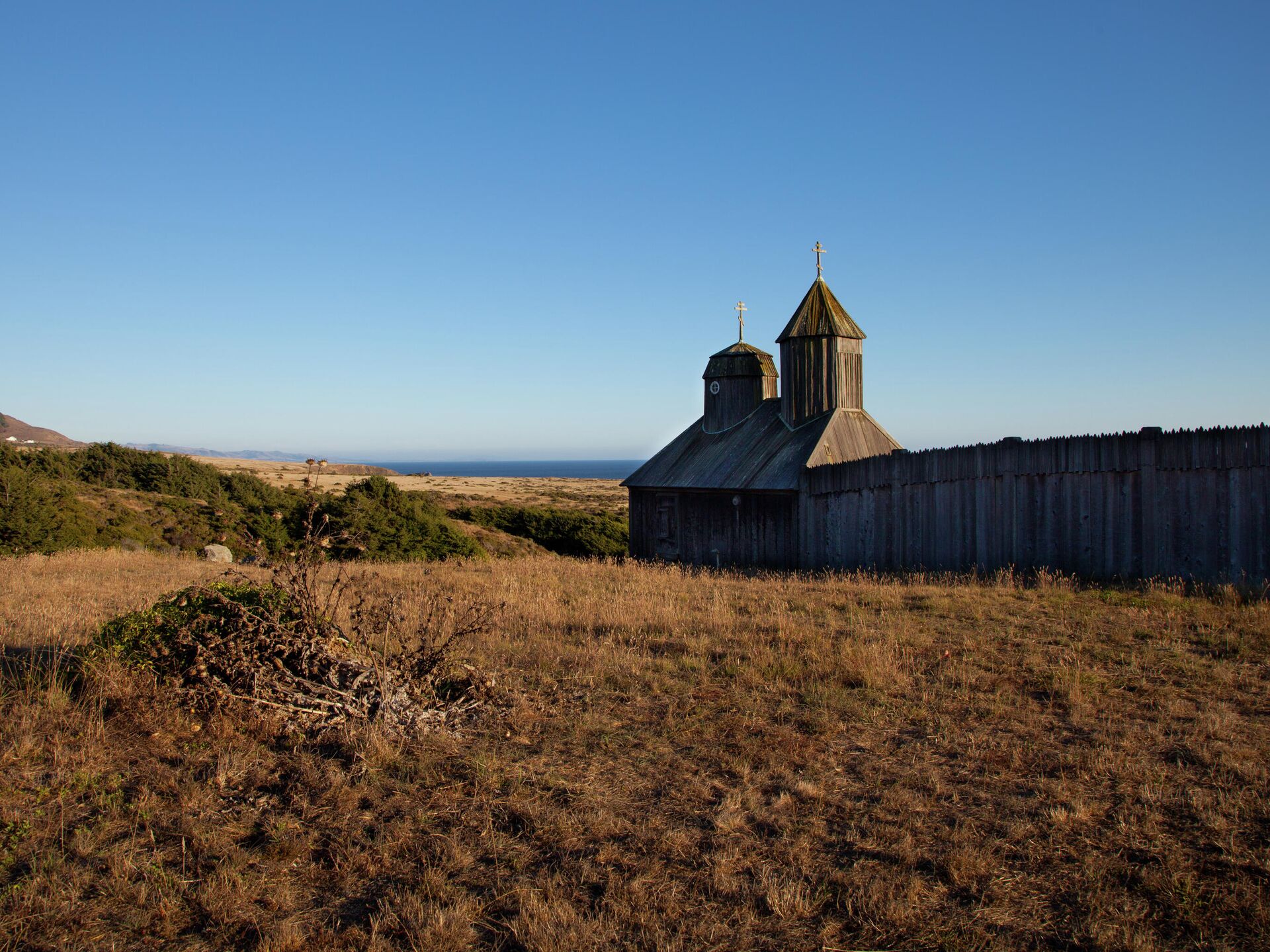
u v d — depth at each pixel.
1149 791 6.25
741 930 4.68
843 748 7.36
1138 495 17.25
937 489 20.88
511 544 42.25
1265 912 4.67
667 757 7.17
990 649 10.72
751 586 17.69
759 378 30.28
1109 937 4.49
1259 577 15.66
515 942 4.61
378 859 5.45
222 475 54.25
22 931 4.68
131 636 8.65
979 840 5.62
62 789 6.44
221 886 5.12
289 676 7.97
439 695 8.59
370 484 34.84
